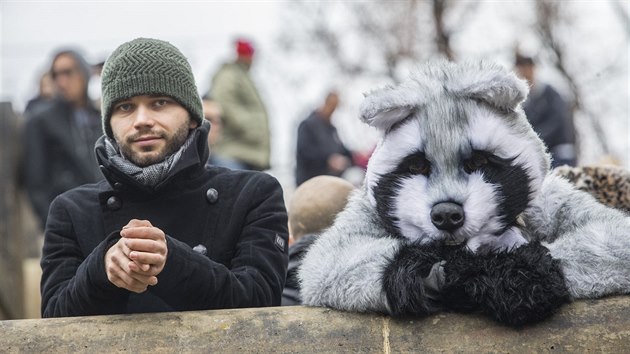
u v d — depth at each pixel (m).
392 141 5.26
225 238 5.78
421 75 5.30
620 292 5.18
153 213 5.77
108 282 5.27
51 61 10.95
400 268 5.06
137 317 5.39
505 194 5.14
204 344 5.30
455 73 5.25
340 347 5.23
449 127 5.14
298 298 6.51
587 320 5.14
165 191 5.79
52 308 5.62
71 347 5.32
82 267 5.38
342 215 5.54
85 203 5.89
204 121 5.97
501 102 5.19
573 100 22.72
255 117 11.77
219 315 5.38
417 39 24.20
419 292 5.02
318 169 13.20
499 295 5.02
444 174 5.13
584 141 22.27
